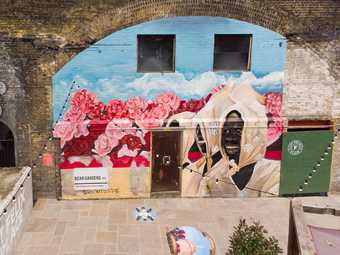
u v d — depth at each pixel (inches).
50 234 506.3
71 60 541.6
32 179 571.5
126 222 537.0
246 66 572.7
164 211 565.0
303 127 594.2
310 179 607.2
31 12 521.7
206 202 591.5
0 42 527.5
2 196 456.8
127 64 549.6
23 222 509.0
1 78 538.3
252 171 598.5
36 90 546.9
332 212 323.0
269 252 351.3
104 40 539.8
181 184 595.2
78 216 546.3
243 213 566.3
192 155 585.9
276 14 553.6
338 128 594.6
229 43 564.1
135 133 570.3
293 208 317.7
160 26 543.5
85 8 527.5
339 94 584.7
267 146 590.9
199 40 552.1
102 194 587.2
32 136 560.7
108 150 572.7
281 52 565.3
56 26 529.0
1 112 548.1
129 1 531.8
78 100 554.6
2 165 577.0
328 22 561.0
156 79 557.9
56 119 557.3
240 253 354.0
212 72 562.9
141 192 592.4
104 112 561.9
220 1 542.6
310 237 288.5
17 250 473.4
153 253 477.4
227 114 576.7
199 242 498.6
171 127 571.8
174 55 557.9
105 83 553.0
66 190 580.7
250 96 574.9
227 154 589.3
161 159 589.3
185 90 564.7
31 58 536.4
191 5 540.4
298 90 579.2
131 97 560.1
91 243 491.5
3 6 515.8
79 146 567.8
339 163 606.5
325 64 573.0
